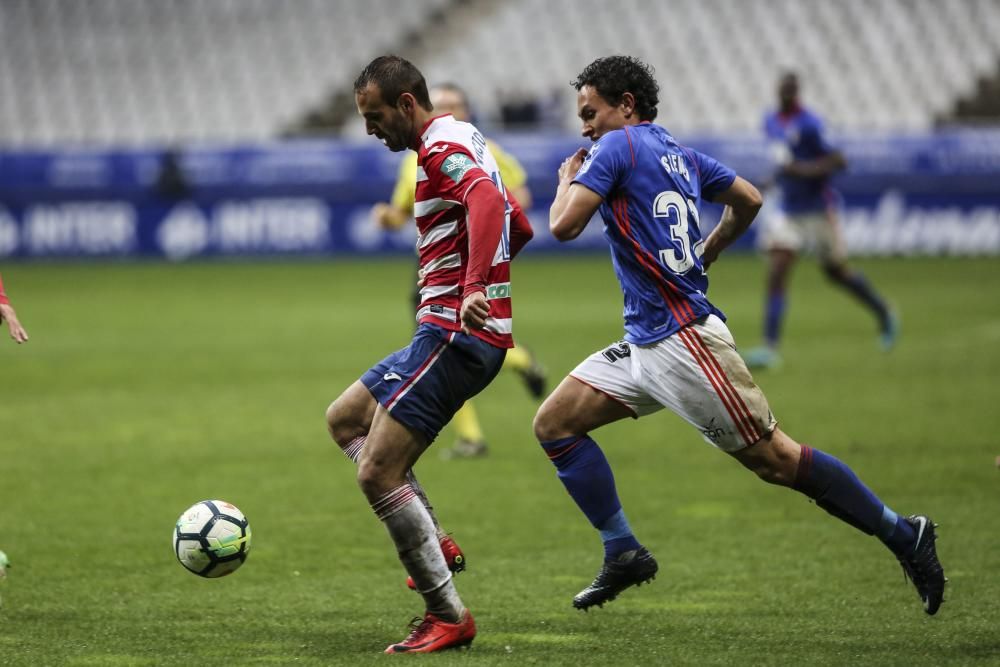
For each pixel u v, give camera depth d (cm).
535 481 2834
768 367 4503
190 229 9238
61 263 9169
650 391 1708
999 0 10531
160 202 9231
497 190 1571
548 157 8900
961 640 1642
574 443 1755
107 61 11656
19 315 6400
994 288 6919
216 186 9188
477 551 2227
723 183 1770
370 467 1606
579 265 8762
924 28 10469
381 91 1606
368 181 9044
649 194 1666
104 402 3959
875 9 10631
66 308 6688
